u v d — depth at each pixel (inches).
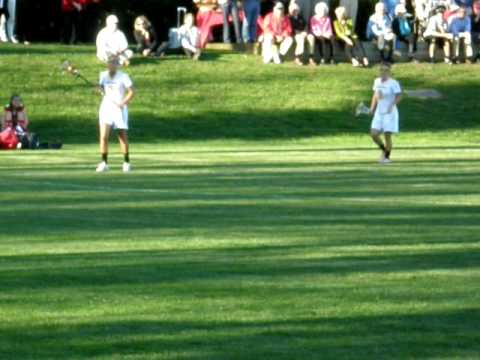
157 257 1212.5
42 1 4370.1
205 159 2591.0
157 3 4576.8
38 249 1263.5
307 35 3937.0
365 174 2250.2
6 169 2288.4
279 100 3607.3
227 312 955.3
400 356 831.1
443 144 3206.2
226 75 3754.9
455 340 874.8
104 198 1776.6
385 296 1019.9
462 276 1111.6
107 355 828.0
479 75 3978.8
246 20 4116.6
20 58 3690.9
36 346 850.1
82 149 2915.8
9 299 998.4
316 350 844.0
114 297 1008.9
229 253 1241.4
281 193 1877.5
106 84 2250.2
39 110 3395.7
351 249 1272.1
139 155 2706.7
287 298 1007.6
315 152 2856.8
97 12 4350.4
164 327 906.7
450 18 4109.3
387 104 2549.2
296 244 1305.4
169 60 3841.0
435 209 1664.6
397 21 4114.2
